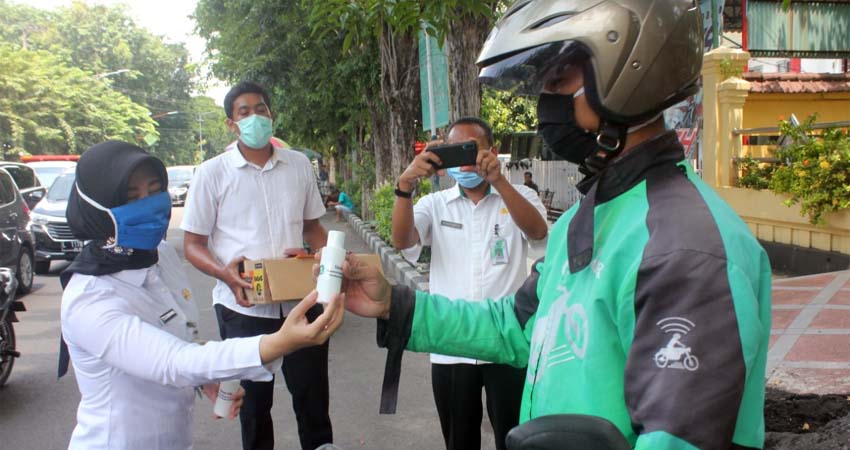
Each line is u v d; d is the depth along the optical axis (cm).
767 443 298
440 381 285
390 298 174
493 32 139
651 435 98
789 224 766
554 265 139
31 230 942
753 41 937
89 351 182
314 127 1888
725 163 880
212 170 320
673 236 107
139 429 190
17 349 629
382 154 1548
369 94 1473
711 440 96
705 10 910
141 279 197
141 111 5125
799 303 556
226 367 171
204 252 318
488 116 2064
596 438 97
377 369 545
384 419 441
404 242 288
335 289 164
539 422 101
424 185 1078
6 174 905
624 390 107
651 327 104
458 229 294
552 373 124
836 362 399
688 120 962
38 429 441
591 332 116
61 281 196
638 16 119
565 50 122
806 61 1500
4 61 3678
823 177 679
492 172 266
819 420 322
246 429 320
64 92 4041
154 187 199
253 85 319
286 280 289
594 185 128
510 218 291
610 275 115
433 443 404
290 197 331
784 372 388
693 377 98
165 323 202
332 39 1401
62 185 1109
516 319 170
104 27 5741
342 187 2553
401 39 1141
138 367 177
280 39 1509
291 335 164
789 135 779
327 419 329
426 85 832
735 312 100
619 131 123
